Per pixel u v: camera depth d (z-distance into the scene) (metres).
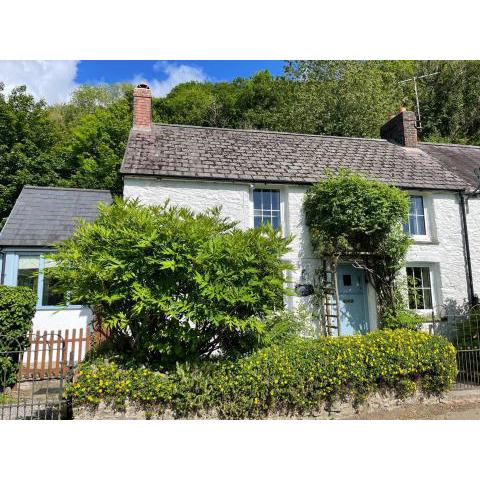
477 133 24.59
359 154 12.16
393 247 9.57
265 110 29.45
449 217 11.04
